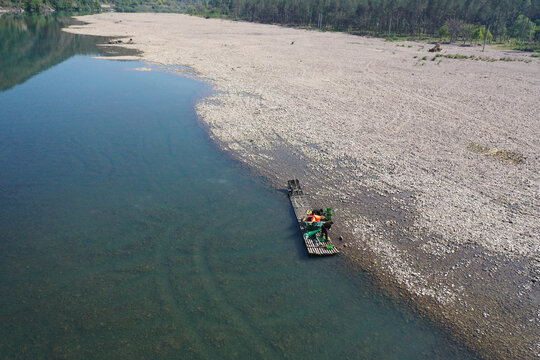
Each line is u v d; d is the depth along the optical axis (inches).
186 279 749.9
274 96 2064.5
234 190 1106.7
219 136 1497.3
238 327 645.3
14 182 1114.1
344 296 718.5
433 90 2261.3
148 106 1865.2
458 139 1489.9
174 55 3356.3
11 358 577.3
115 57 3193.9
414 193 1087.6
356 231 912.9
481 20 5541.3
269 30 6343.5
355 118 1724.9
